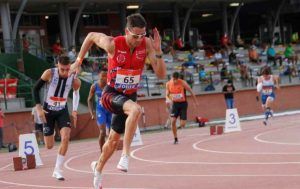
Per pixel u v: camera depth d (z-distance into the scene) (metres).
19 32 51.12
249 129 30.47
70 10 53.12
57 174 15.69
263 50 58.66
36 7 49.50
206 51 57.66
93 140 35.12
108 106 10.96
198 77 48.56
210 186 12.45
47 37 53.31
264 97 32.44
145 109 42.03
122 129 10.96
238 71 52.03
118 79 10.95
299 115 42.59
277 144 20.88
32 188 14.62
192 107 45.09
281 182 12.14
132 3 52.72
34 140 21.28
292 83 53.12
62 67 15.59
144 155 21.02
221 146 21.89
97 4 51.31
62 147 15.78
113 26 57.22
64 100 15.90
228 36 61.41
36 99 15.72
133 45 10.77
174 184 13.22
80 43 54.78
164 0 53.50
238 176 13.57
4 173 19.36
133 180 14.45
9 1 44.69
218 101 47.00
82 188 13.73
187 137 28.69
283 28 65.31
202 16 63.47
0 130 33.44
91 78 42.44
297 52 60.97
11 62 43.50
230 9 62.97
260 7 63.41
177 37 56.44
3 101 37.62
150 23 60.12
